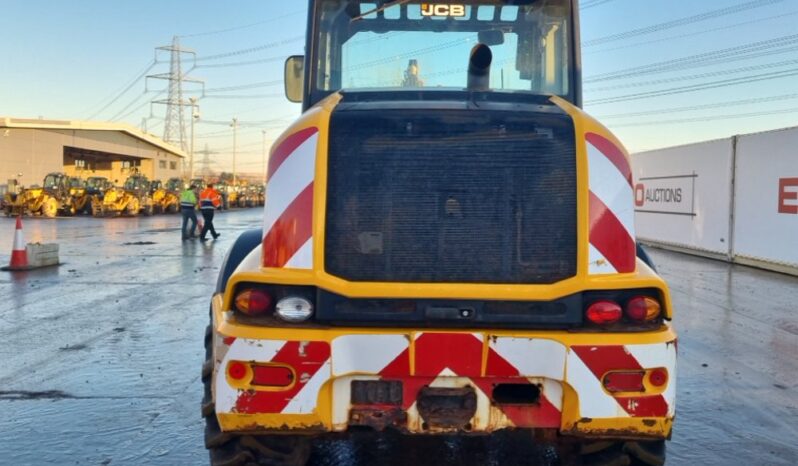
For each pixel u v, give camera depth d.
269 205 2.86
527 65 3.90
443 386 2.68
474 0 3.91
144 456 3.82
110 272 11.63
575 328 2.71
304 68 3.98
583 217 2.79
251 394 2.64
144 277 11.05
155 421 4.36
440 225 2.79
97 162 60.00
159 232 21.34
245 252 3.51
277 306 2.69
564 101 3.32
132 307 8.34
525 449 3.93
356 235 2.79
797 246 11.53
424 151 2.83
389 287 2.71
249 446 2.89
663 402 2.65
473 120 2.87
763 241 12.52
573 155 2.84
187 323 7.38
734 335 6.88
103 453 3.86
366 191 2.80
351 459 3.78
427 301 2.70
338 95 3.37
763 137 12.50
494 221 2.79
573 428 2.66
